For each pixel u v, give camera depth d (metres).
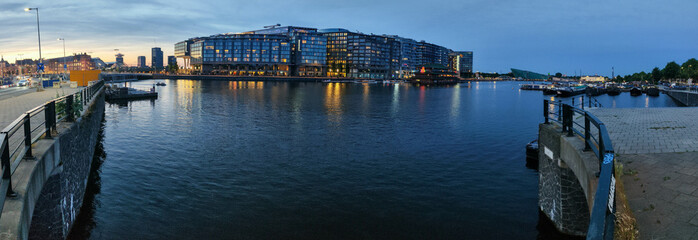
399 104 82.69
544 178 14.12
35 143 11.06
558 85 180.00
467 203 18.50
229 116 54.66
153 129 41.12
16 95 37.53
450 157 28.48
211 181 21.95
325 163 26.55
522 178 22.62
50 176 11.50
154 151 29.67
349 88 166.25
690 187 7.46
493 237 14.80
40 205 11.10
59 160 11.91
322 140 35.97
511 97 116.75
